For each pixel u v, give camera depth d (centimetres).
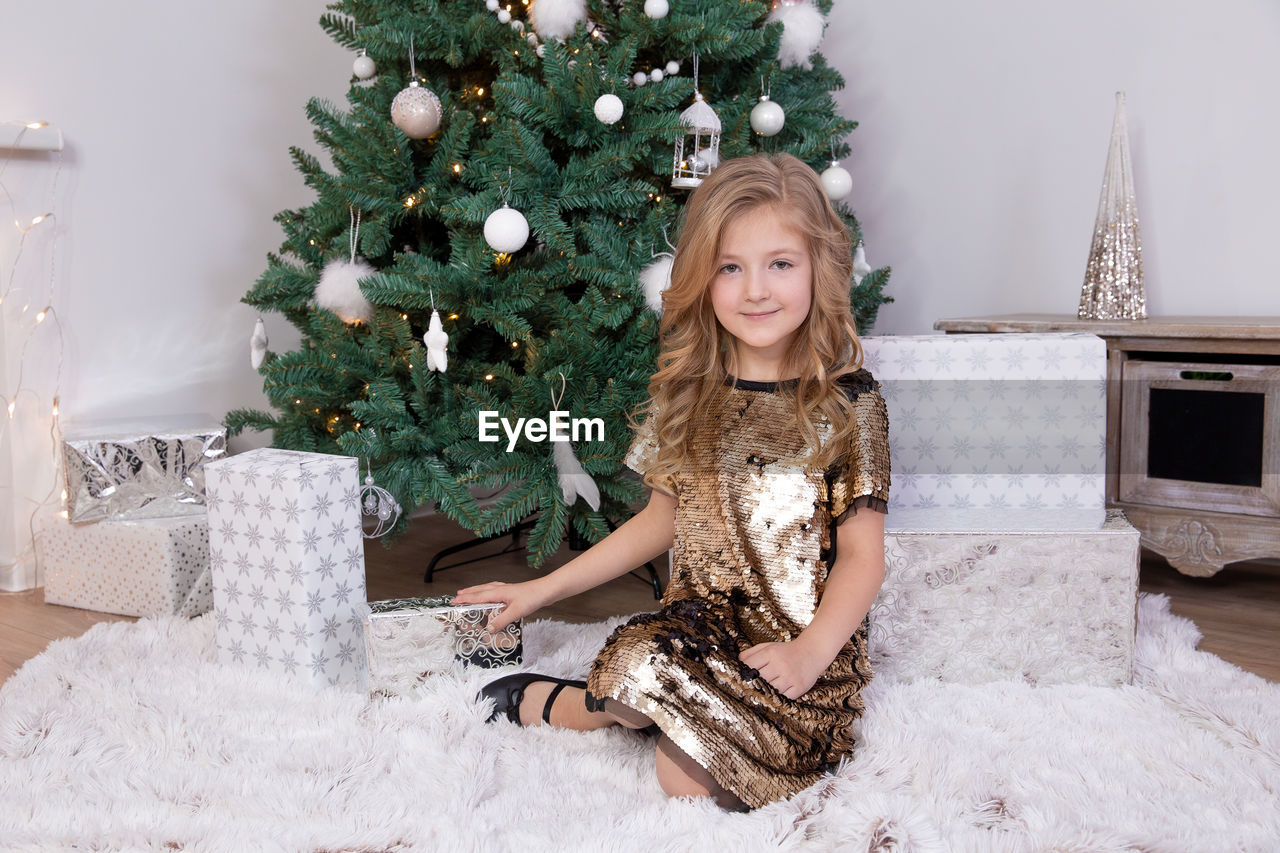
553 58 158
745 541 117
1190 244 209
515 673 131
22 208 190
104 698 131
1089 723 121
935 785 103
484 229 154
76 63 197
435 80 179
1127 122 214
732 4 170
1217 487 174
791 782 104
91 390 203
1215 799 101
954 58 237
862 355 124
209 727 121
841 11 254
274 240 233
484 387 168
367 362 171
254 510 138
